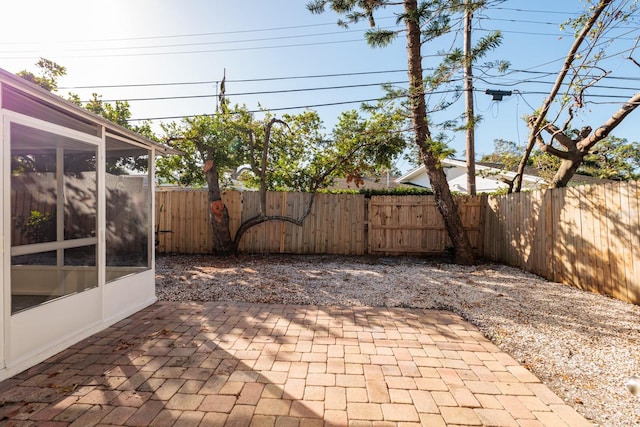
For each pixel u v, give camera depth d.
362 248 8.05
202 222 8.01
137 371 2.54
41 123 2.78
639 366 2.68
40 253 2.91
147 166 4.43
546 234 5.71
